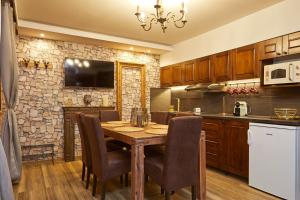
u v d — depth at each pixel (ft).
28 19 12.24
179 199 8.39
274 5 10.31
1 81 9.29
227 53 12.69
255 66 11.02
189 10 10.94
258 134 9.27
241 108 11.70
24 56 13.79
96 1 10.10
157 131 8.22
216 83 13.48
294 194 7.90
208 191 9.09
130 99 17.94
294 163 7.92
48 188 9.28
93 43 15.66
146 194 8.82
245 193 8.89
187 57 16.10
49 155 14.42
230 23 12.62
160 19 8.70
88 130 8.30
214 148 11.84
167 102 18.89
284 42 9.76
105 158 7.80
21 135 13.64
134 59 18.03
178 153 7.02
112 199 8.30
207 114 13.32
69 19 12.25
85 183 9.87
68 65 14.87
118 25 13.19
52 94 14.62
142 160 7.06
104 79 16.25
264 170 8.96
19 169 9.90
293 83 9.23
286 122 8.18
